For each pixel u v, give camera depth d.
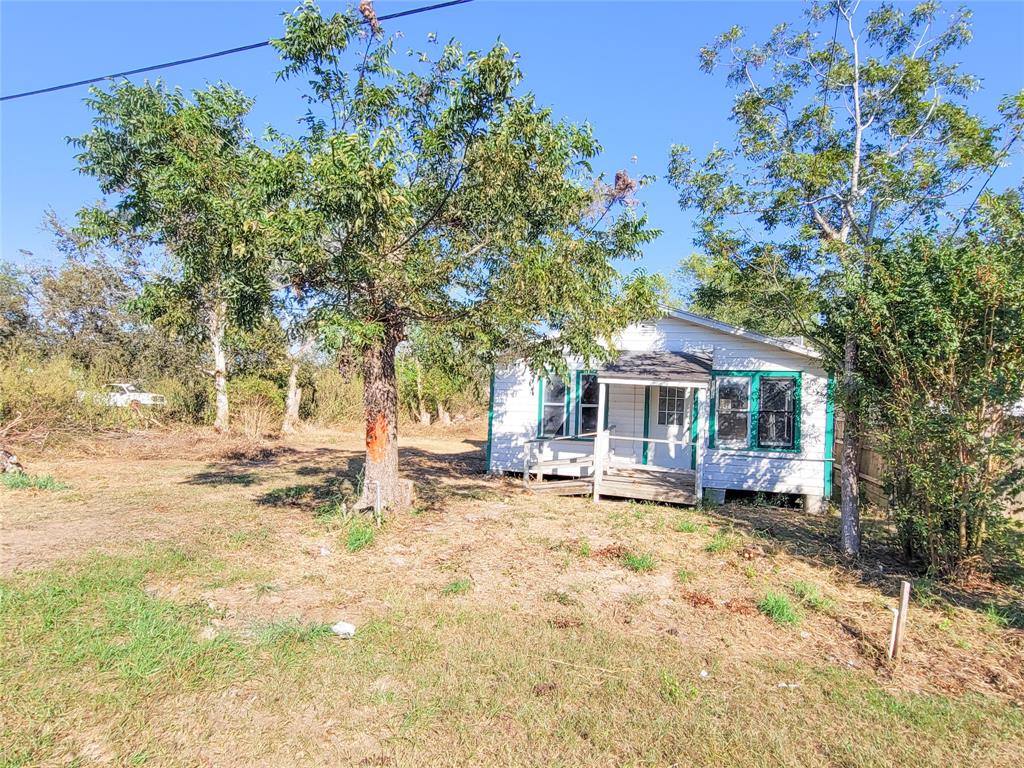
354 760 3.31
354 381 26.69
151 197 6.79
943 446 6.69
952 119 8.30
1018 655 4.99
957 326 6.52
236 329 7.62
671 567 7.06
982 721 3.93
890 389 7.26
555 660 4.55
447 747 3.45
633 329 13.38
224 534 7.77
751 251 8.85
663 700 4.05
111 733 3.44
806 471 11.84
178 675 4.06
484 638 4.88
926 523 6.88
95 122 7.00
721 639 5.11
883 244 7.90
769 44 9.03
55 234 21.55
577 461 12.72
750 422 12.32
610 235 8.07
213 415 21.69
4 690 3.79
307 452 18.23
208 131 6.82
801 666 4.64
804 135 8.96
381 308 7.41
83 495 10.39
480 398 29.27
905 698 4.21
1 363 15.49
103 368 19.66
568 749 3.46
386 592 5.86
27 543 7.15
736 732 3.69
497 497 11.25
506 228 7.49
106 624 4.78
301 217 5.61
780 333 11.91
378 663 4.37
